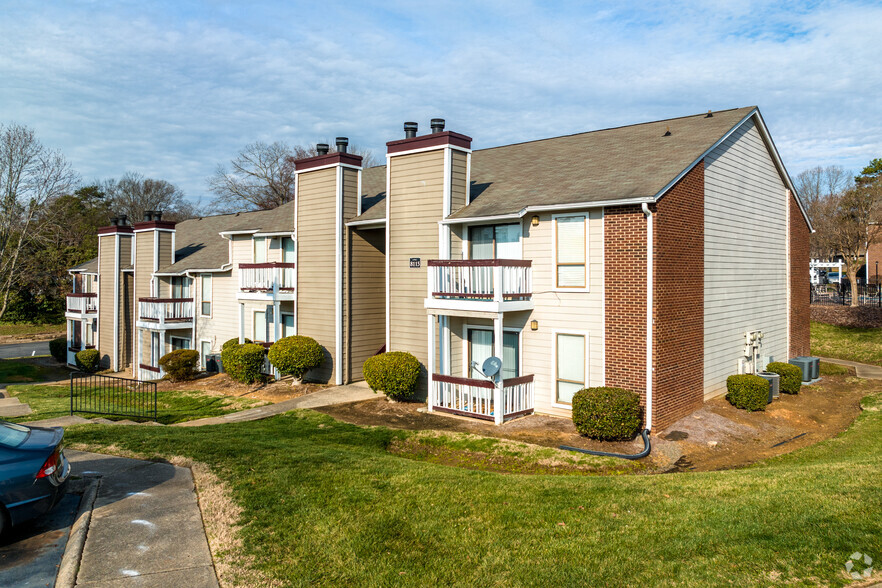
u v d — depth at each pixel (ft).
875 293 122.42
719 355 53.06
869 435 43.29
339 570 18.95
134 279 101.86
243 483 27.14
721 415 47.98
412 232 55.52
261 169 183.83
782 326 67.56
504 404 46.50
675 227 45.09
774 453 40.52
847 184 191.72
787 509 22.86
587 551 20.13
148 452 33.06
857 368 76.23
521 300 47.93
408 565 19.31
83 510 23.77
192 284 92.89
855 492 24.38
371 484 27.20
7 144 122.01
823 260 177.99
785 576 17.83
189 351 80.48
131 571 18.80
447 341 52.60
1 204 126.72
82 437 37.40
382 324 66.85
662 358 43.50
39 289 162.61
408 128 56.85
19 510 21.16
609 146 58.34
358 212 63.52
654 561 19.22
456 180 53.21
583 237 46.01
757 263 61.05
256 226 79.25
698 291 48.88
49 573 19.21
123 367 103.65
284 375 69.05
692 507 23.93
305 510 23.86
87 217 204.64
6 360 124.88
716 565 18.75
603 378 45.16
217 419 50.39
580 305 46.26
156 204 248.93
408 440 42.29
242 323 76.33
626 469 35.94
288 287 69.46
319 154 65.87
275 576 18.54
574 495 25.96
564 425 44.78
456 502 25.00
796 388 58.23
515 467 37.01
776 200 65.62
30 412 56.65
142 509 24.12
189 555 19.94
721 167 53.11
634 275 43.29
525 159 62.85
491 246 52.06
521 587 17.92
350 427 45.42
